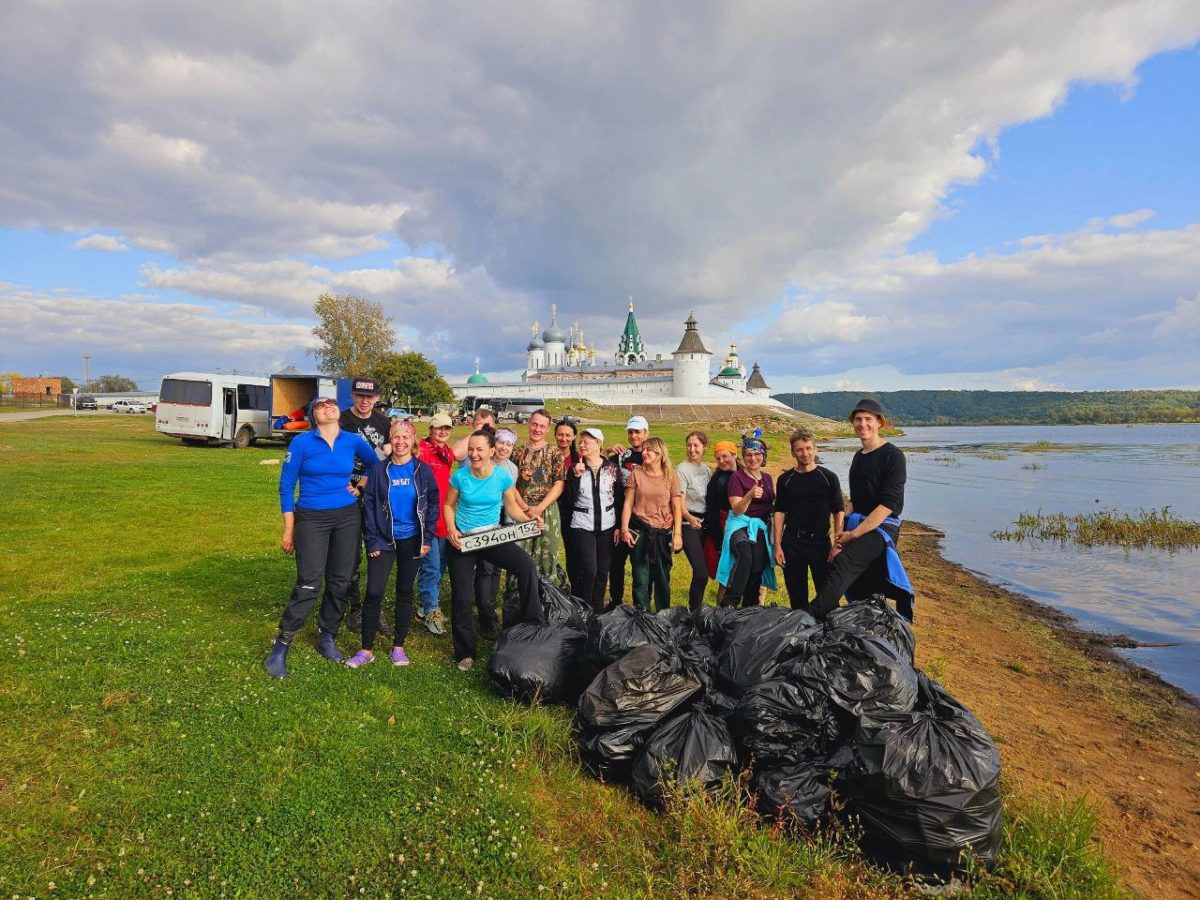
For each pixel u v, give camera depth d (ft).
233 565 27.14
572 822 11.72
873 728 10.99
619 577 22.30
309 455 16.55
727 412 331.98
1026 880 10.30
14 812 10.66
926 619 29.32
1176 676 23.47
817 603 17.25
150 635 18.10
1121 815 13.71
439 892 9.89
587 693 13.32
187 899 9.36
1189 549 47.98
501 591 24.97
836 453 144.46
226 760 12.51
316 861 10.29
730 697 13.60
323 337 232.73
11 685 14.60
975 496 79.61
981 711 18.86
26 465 56.85
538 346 453.99
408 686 16.11
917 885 10.32
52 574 24.47
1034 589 36.76
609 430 180.04
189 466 60.54
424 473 17.81
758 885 10.22
